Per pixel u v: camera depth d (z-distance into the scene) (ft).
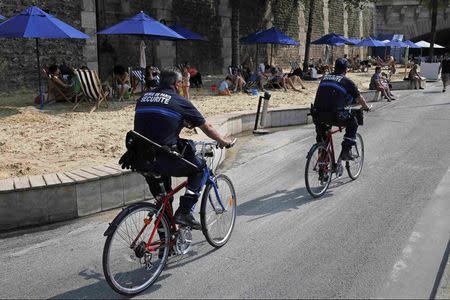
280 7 100.12
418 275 13.07
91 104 40.19
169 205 13.33
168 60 71.05
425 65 96.32
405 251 14.62
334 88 19.63
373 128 37.86
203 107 42.14
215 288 12.53
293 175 23.99
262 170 25.12
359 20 141.69
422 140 32.63
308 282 12.76
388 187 21.47
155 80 44.91
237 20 64.59
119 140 27.58
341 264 13.80
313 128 39.68
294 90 59.16
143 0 67.00
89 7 52.95
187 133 28.60
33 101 41.19
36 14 35.19
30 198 16.99
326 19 121.08
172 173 12.71
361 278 12.93
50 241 15.81
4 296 12.29
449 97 62.28
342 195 20.40
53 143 26.17
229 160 27.50
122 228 12.17
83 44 52.90
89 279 13.17
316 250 14.82
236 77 56.24
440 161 26.37
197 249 15.03
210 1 79.15
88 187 18.15
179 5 72.84
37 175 18.56
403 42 113.70
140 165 12.35
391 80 80.64
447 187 21.36
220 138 13.35
